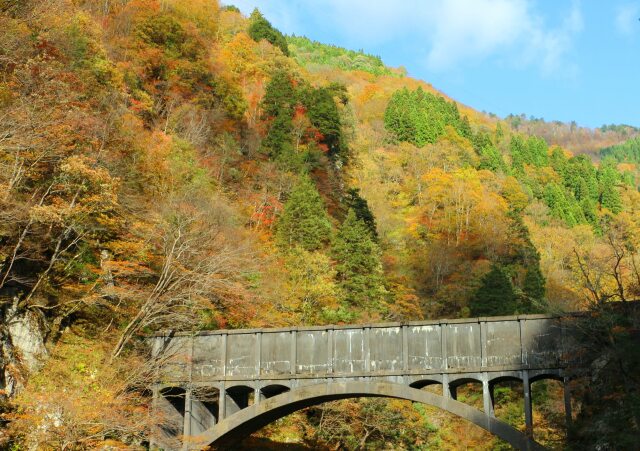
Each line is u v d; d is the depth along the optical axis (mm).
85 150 32906
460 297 61156
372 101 123750
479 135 115000
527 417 25484
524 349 26109
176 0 75875
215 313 36156
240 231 44094
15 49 34062
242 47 83125
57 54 39844
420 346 27531
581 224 93625
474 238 74125
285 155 63031
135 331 30969
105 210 30797
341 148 83188
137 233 33312
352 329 28531
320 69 145625
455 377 26672
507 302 52406
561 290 59062
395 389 27000
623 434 21781
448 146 101750
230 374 29562
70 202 29469
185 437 28109
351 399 40656
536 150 118938
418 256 69750
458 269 67000
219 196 49094
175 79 60938
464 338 27062
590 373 25125
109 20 61250
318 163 67750
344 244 51500
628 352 23172
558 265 73812
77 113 32938
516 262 69000
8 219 26797
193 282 32281
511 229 73312
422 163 96000
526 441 25000
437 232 78438
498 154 109625
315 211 53875
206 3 84375
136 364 28359
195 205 40469
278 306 41906
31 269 29391
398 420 42562
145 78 58938
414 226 78938
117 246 31891
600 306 25109
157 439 27922
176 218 34969
